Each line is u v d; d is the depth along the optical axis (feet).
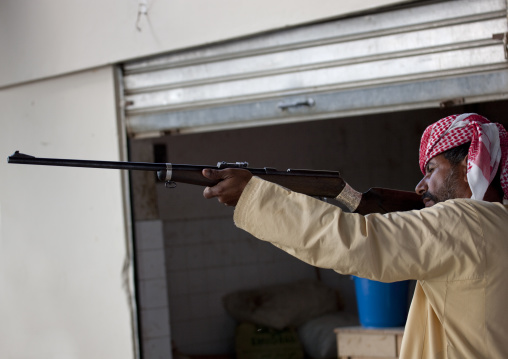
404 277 4.98
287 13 13.08
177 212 23.18
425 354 5.70
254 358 21.02
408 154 23.80
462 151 5.90
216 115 14.25
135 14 14.78
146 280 19.48
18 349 16.51
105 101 15.33
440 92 11.89
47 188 16.02
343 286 23.62
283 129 24.13
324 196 6.69
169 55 14.67
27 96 16.40
